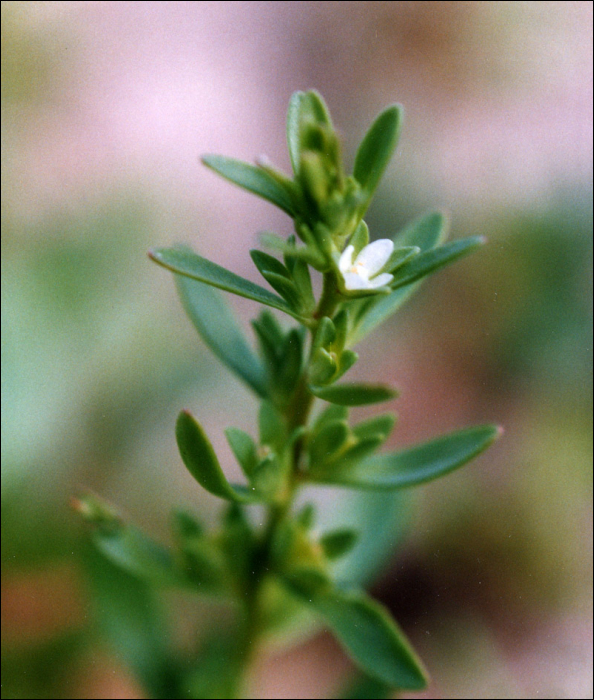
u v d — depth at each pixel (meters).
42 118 0.18
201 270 0.08
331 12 0.23
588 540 0.15
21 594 0.12
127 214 0.16
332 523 0.11
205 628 0.11
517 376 0.16
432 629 0.14
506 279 0.17
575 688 0.14
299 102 0.08
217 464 0.08
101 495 0.13
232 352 0.09
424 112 0.21
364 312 0.08
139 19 0.21
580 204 0.18
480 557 0.15
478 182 0.19
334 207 0.08
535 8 0.23
